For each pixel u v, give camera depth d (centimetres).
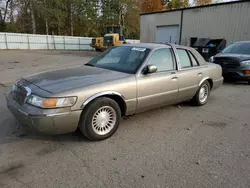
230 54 821
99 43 2398
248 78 755
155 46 406
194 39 1681
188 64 461
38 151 286
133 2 4347
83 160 268
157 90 381
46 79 319
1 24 3375
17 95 306
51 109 268
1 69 1009
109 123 330
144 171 248
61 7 3694
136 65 368
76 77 324
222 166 261
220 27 1528
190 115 448
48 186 218
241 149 305
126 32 4362
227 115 452
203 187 222
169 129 373
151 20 2005
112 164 260
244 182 231
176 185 224
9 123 370
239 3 1407
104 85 311
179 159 275
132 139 330
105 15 4200
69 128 288
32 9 3362
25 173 238
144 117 429
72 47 3152
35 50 2653
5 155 273
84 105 290
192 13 1673
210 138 340
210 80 525
